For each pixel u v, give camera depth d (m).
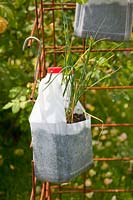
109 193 2.94
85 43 2.08
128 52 2.55
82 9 1.94
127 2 1.90
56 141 1.57
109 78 2.47
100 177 3.07
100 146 3.27
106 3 1.89
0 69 2.92
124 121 3.62
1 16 2.20
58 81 1.59
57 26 2.82
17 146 3.33
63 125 1.55
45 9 2.24
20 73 2.97
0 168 3.16
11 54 3.04
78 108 1.65
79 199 2.89
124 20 1.92
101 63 1.89
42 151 1.60
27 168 3.19
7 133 3.39
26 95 2.34
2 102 2.98
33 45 2.89
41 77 1.96
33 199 1.82
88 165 1.69
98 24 1.92
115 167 3.15
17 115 3.14
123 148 3.26
